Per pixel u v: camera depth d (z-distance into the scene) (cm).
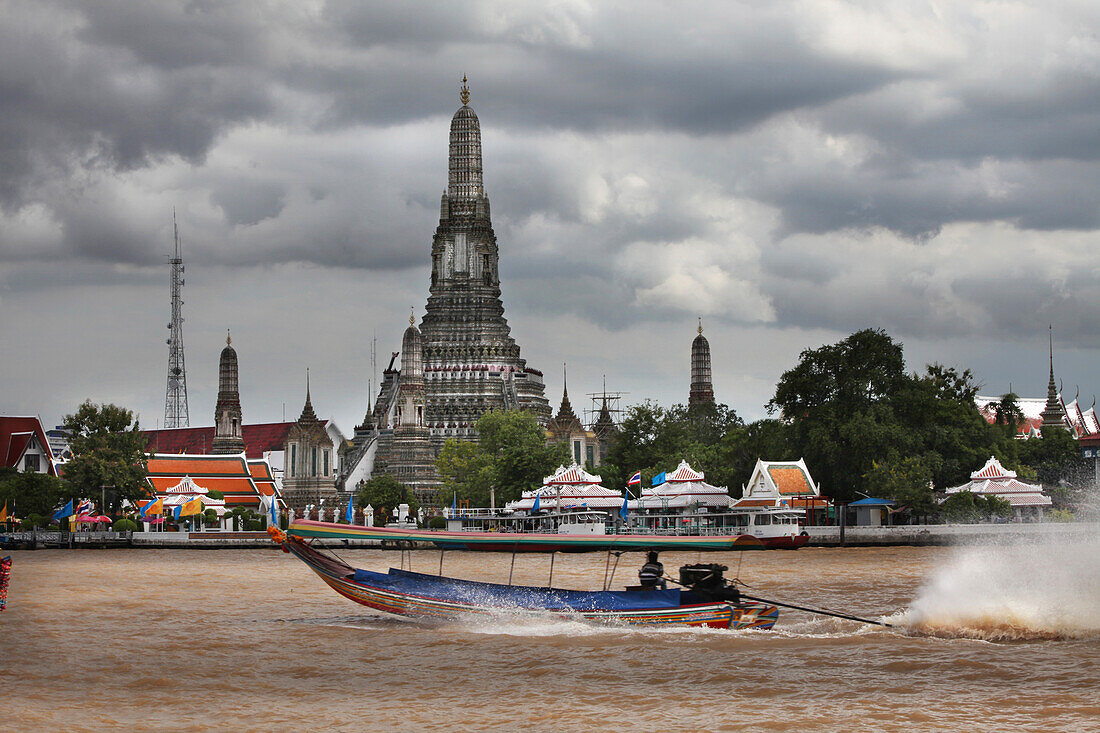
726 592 5400
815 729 3594
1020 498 13888
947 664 4494
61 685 4353
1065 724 3594
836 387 14588
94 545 15262
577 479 15725
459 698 4069
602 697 4047
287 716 3834
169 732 3641
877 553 11650
